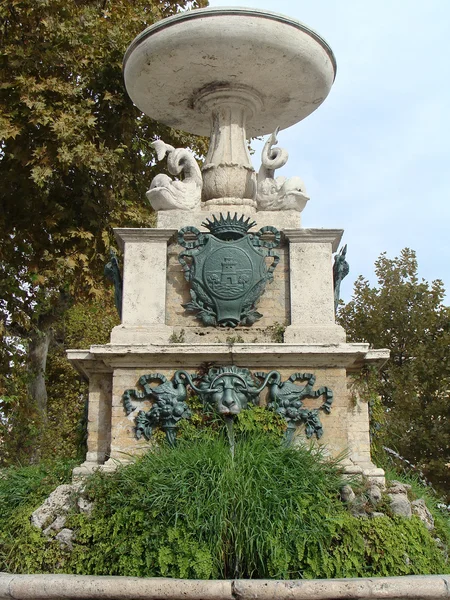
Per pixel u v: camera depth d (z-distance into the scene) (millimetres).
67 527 5695
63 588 4828
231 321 6934
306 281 7031
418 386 16109
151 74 7535
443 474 15109
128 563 5223
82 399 20391
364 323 17156
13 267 12422
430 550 5781
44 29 12109
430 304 16891
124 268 7070
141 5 13828
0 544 5809
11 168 12141
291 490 5391
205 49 7051
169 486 5438
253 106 8016
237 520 5250
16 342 12883
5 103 11688
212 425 6395
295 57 7215
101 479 5918
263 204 7562
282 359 6625
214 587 4715
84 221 12523
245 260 7000
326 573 5215
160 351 6523
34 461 13797
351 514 5727
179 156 7719
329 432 6535
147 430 6469
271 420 6410
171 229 7113
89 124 11539
